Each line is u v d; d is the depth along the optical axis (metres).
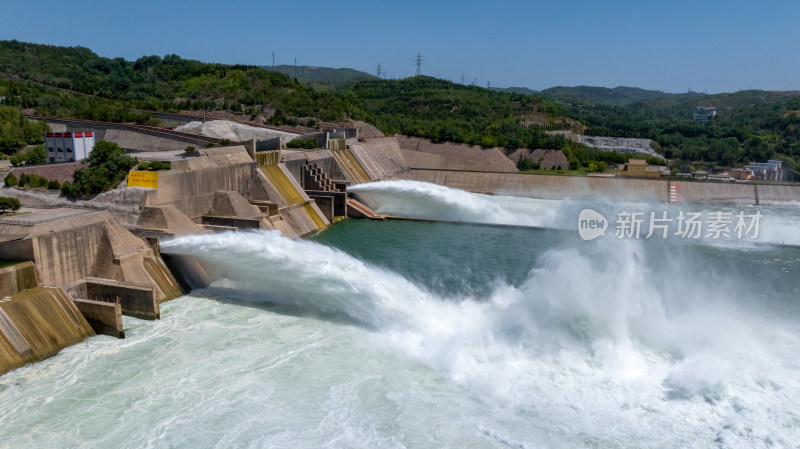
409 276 56.78
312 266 47.06
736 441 28.92
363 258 64.38
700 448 28.56
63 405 32.28
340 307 46.53
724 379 34.22
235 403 32.53
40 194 59.62
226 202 68.19
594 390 34.19
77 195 59.09
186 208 64.50
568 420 31.17
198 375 35.75
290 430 30.09
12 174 61.50
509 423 30.86
